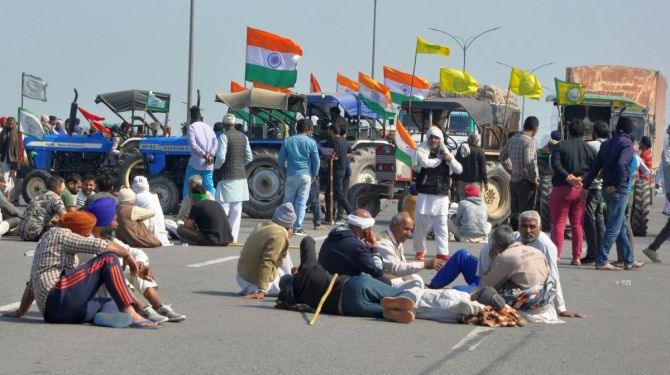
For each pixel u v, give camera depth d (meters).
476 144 20.39
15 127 28.78
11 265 14.91
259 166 25.61
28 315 10.71
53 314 10.11
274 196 25.64
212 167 20.25
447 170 16.53
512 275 11.17
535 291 11.10
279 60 26.89
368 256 11.46
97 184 17.66
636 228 23.42
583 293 13.70
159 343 9.45
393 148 24.39
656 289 14.26
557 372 8.73
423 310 11.08
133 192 17.64
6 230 18.44
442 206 16.50
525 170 19.84
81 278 10.12
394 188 24.75
